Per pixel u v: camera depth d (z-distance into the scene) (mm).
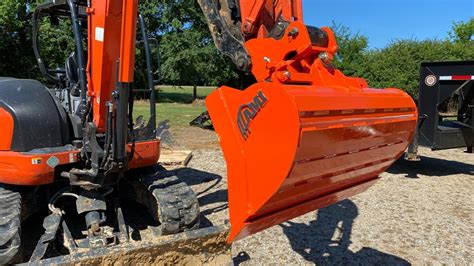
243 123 2115
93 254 3035
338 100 2104
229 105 2191
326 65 2463
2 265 3273
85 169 3785
